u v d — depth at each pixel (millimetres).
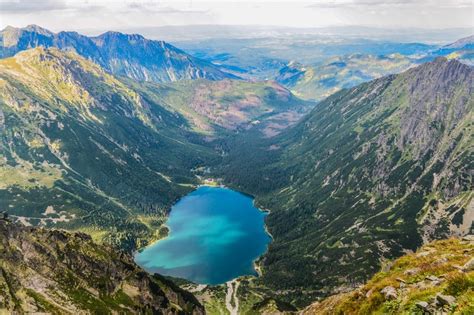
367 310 87500
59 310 179375
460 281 73438
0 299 165500
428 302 72438
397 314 77812
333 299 140875
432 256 108062
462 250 105000
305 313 147250
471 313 64625
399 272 104812
